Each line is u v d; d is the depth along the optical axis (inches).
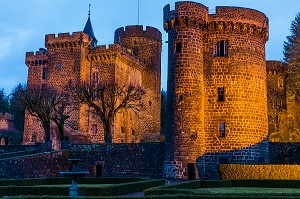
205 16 1733.5
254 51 1769.2
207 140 1689.2
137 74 3002.0
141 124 2945.4
